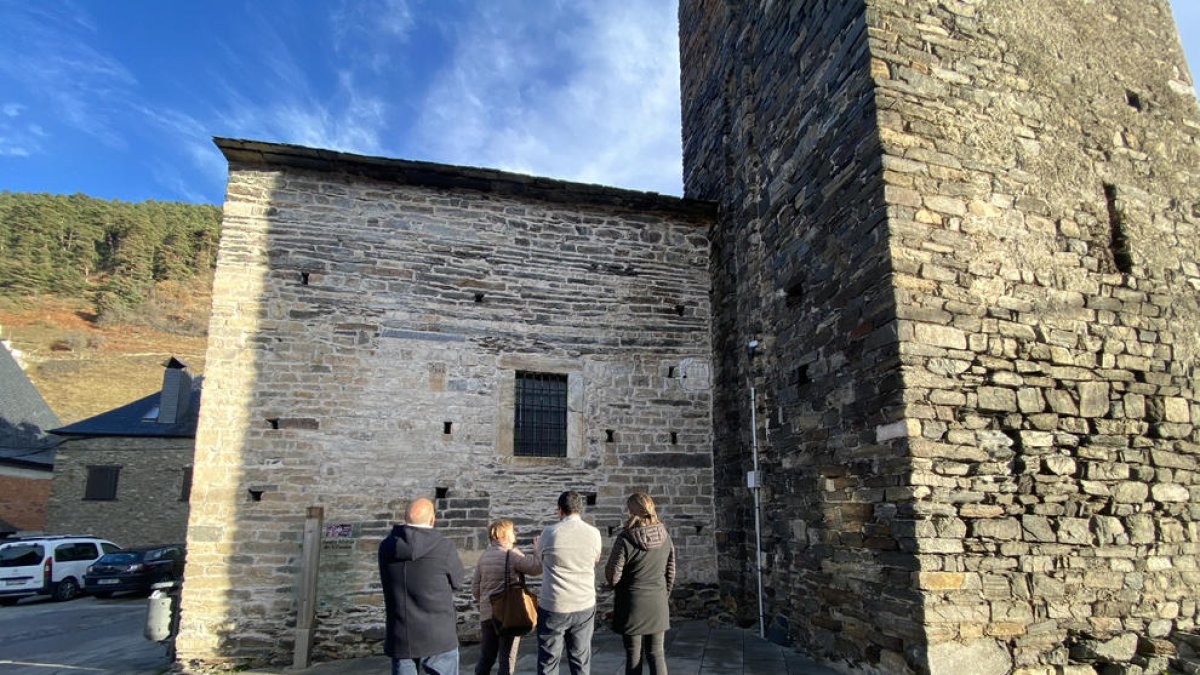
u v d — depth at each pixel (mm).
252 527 6527
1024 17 6227
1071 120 6090
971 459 4918
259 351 6898
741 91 8055
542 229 8070
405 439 7102
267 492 6629
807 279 6391
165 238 65062
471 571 6988
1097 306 5609
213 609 6312
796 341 6516
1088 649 4789
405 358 7281
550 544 4309
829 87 6238
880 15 5742
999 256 5457
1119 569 5055
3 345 25938
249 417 6742
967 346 5148
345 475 6855
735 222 8008
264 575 6461
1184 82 6762
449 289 7586
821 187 6254
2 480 21328
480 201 7902
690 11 10398
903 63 5676
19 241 58438
